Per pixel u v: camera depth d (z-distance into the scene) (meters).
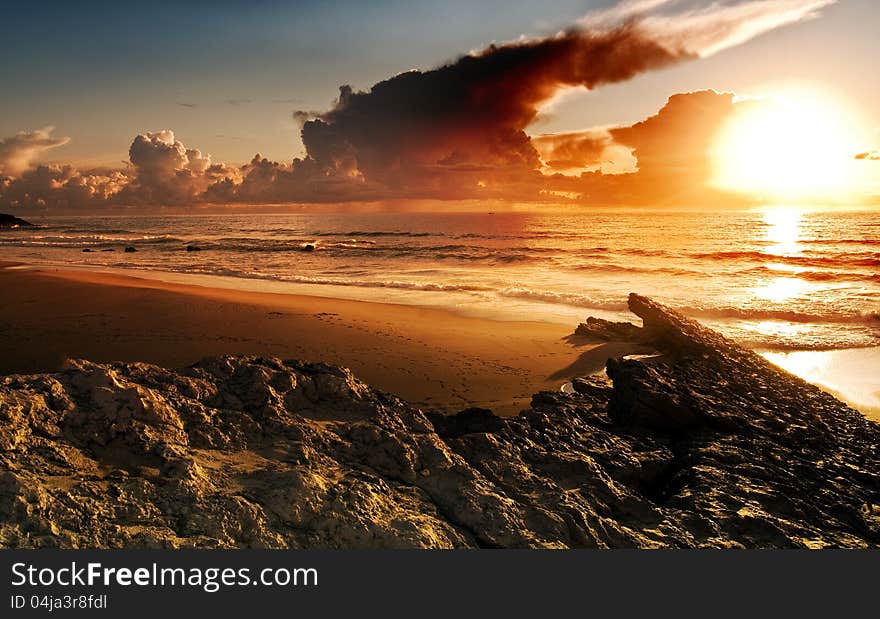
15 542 2.91
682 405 7.05
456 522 3.87
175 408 4.38
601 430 6.51
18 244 63.34
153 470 3.70
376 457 4.40
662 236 65.00
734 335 17.48
